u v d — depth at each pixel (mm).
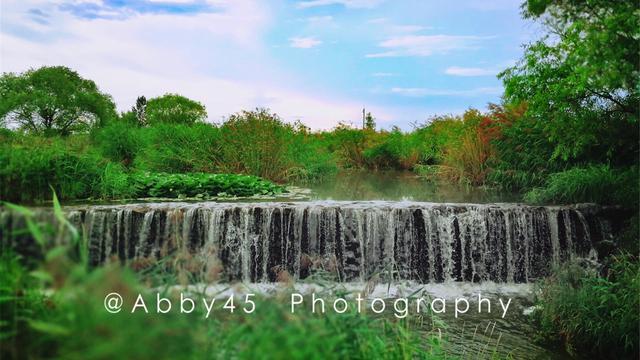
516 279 9312
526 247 9320
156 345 2129
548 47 9852
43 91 33938
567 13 9422
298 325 2707
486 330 6836
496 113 15539
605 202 9914
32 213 3236
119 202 10555
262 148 16688
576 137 10422
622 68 7934
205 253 4707
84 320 2102
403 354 3914
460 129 17953
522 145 14039
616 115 10336
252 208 8984
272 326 2758
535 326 6977
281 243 9031
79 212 8438
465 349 6246
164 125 18641
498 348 6293
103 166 11844
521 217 9320
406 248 9242
